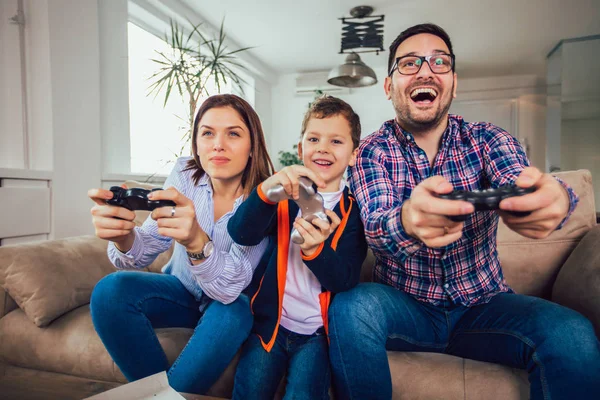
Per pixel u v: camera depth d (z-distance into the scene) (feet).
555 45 13.99
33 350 3.57
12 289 3.59
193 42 12.19
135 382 1.75
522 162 3.14
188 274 3.40
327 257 2.77
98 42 6.90
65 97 6.19
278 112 18.42
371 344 2.70
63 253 4.02
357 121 3.64
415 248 2.41
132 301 2.94
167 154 10.58
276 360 2.89
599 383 2.34
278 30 13.03
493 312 2.97
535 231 1.88
